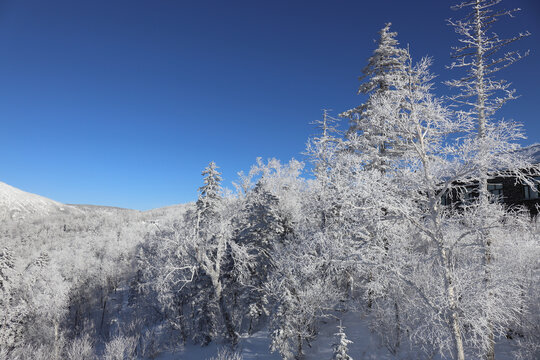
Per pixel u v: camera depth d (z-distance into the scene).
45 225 174.38
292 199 29.48
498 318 9.38
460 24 12.95
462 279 9.51
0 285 40.03
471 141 9.83
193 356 22.84
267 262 23.69
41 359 33.09
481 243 10.23
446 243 10.92
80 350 29.67
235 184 34.88
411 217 10.07
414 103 10.79
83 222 169.88
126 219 164.12
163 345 27.14
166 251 26.11
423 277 11.80
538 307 11.76
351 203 10.70
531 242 10.84
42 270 48.59
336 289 18.33
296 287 17.31
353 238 13.23
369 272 13.63
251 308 22.62
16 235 156.25
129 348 25.73
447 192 11.18
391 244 11.36
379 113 10.98
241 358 19.72
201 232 25.78
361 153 13.91
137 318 34.78
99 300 59.34
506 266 11.05
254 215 25.47
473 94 12.19
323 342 17.59
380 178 10.57
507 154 9.40
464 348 12.38
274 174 37.19
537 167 9.13
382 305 15.05
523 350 11.75
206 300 25.36
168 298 27.33
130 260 79.12
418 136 10.75
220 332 24.50
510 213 9.82
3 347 35.28
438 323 9.56
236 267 24.19
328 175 16.83
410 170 10.78
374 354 14.66
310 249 15.59
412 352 13.55
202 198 27.34
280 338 16.67
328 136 20.80
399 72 11.42
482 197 10.46
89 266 64.56
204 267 23.69
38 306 39.41
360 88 17.94
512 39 11.39
